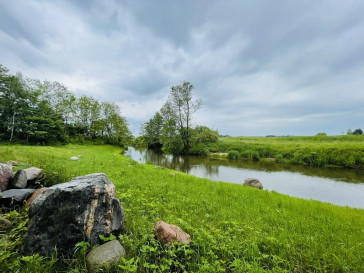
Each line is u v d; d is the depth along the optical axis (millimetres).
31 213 3393
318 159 27719
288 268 3580
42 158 11977
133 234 3955
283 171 23828
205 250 3648
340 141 42188
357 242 4652
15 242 3174
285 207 7875
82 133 58312
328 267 3648
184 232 4113
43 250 3008
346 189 15719
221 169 25047
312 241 4465
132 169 13781
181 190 8852
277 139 54188
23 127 37312
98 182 3852
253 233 4770
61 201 3264
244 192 10055
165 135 45656
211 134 48250
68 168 10359
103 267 2824
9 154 10883
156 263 3191
